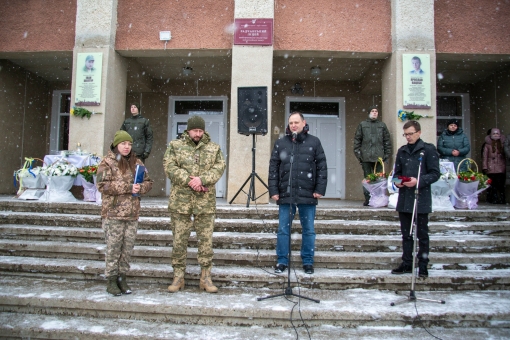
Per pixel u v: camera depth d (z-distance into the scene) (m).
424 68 6.35
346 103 8.77
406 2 6.44
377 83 8.03
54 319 2.96
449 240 4.16
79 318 2.99
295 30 6.55
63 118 9.42
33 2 6.95
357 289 3.48
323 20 6.57
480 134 8.48
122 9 6.73
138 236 4.18
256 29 6.31
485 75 8.16
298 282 3.48
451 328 2.88
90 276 3.63
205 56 7.11
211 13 6.60
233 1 6.61
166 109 8.99
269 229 4.47
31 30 6.92
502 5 6.64
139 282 3.61
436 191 5.31
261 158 6.11
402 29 6.42
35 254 4.07
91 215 4.81
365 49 6.55
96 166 5.70
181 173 3.19
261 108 5.24
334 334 2.77
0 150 7.75
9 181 8.01
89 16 6.61
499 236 4.47
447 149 6.55
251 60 6.28
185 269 3.48
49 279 3.66
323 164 3.71
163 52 6.75
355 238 4.20
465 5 6.65
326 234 4.47
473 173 5.48
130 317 2.98
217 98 8.98
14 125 8.14
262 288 3.49
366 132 6.29
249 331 2.82
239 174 6.13
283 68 7.92
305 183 3.67
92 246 4.03
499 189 7.25
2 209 5.07
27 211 5.04
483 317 2.89
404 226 3.63
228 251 4.01
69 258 4.01
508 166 7.02
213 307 2.92
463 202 5.44
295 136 3.56
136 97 9.03
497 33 6.61
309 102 8.89
